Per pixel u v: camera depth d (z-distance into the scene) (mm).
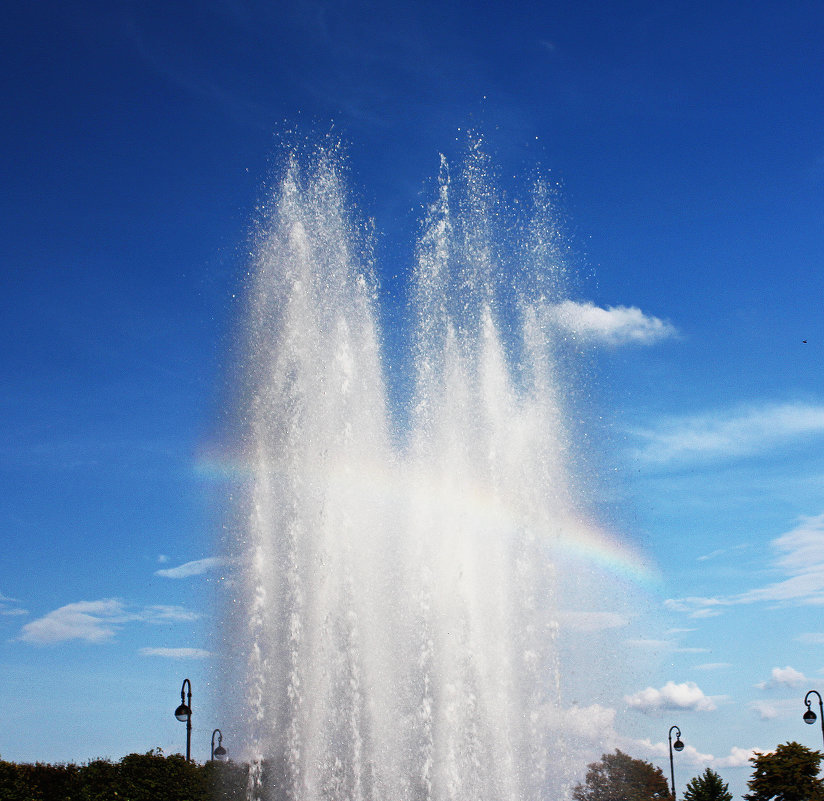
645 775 33781
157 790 24141
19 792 21188
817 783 38312
